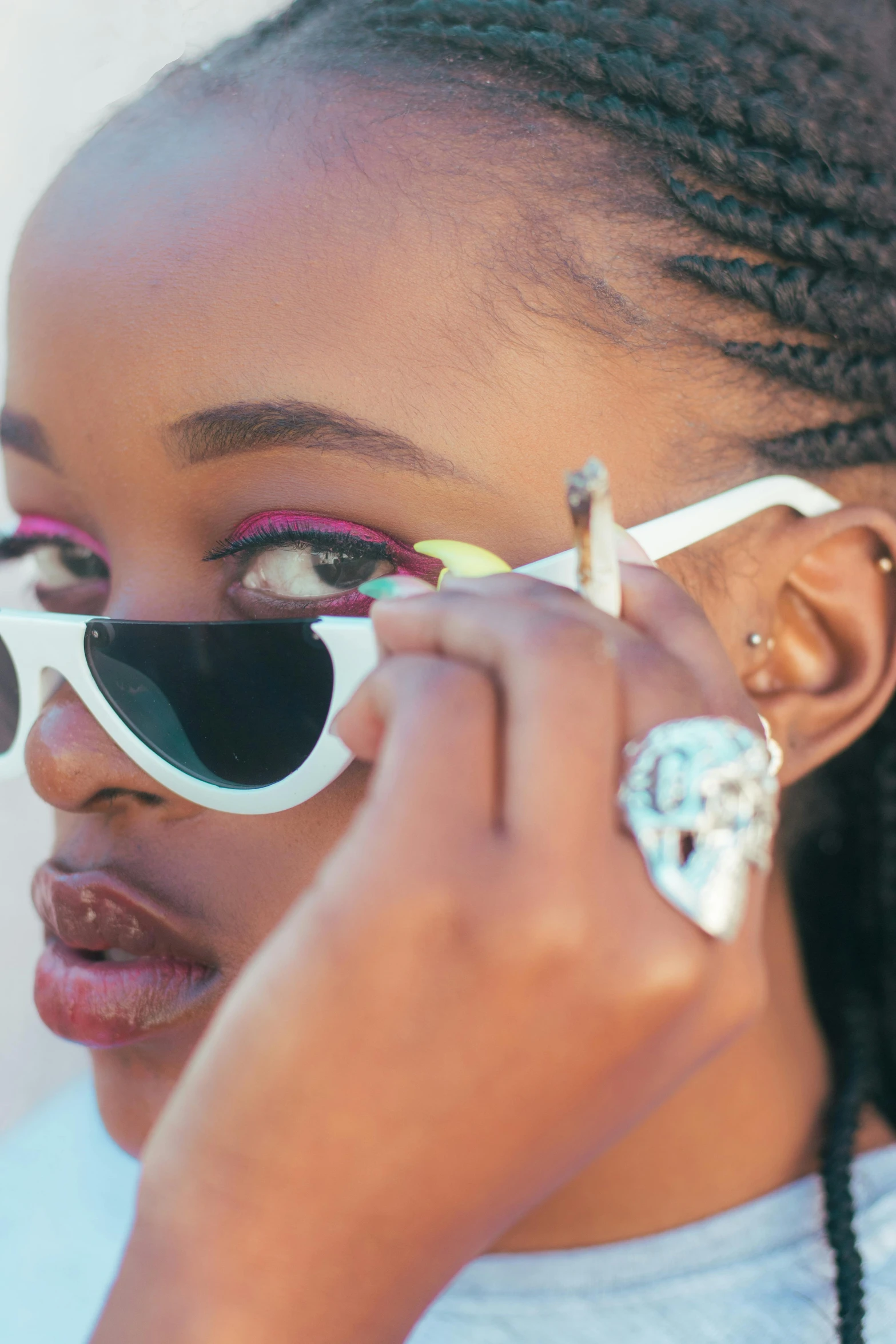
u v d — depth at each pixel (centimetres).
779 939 43
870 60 43
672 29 40
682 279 40
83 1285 46
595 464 32
